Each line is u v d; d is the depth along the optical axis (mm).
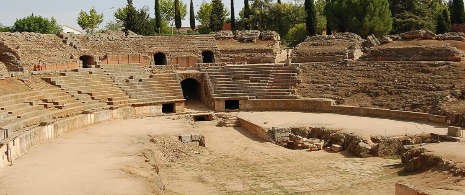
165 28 120000
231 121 52781
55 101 46219
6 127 33062
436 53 57219
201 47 78312
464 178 25500
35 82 49812
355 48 68625
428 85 50094
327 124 45344
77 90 52281
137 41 78188
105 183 25562
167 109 62344
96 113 48969
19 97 43500
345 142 40219
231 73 65062
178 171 34500
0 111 38062
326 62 64500
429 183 26547
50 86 50344
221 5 112188
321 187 30250
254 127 47781
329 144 41531
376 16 80188
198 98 68500
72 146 36062
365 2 81688
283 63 69688
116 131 44406
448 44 58969
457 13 87500
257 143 43844
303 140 42281
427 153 30688
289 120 49250
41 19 117688
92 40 75188
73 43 71562
